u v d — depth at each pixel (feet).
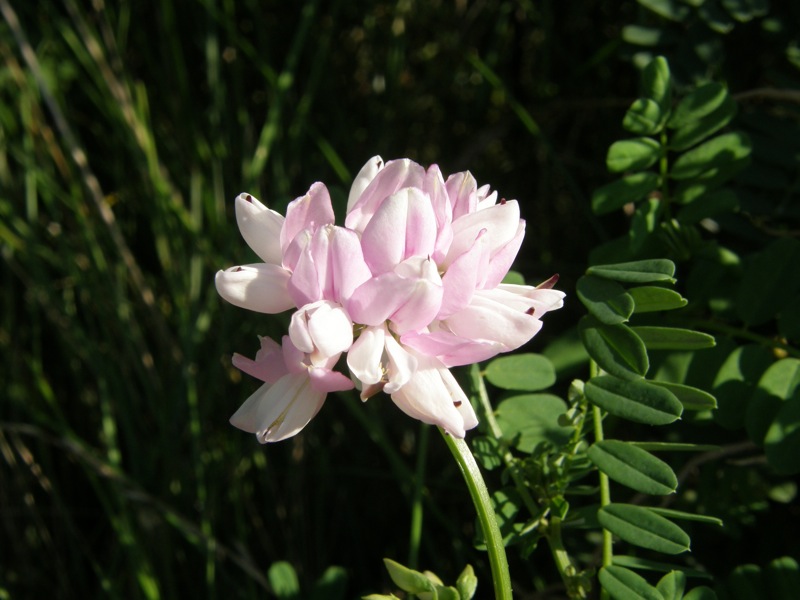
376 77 0.75
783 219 0.55
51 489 0.67
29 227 0.70
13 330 0.71
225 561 0.65
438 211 0.34
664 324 0.49
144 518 0.63
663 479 0.37
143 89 0.73
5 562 0.68
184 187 0.72
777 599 0.43
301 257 0.32
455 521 0.65
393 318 0.32
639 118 0.46
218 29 0.75
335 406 0.69
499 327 0.33
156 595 0.60
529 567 0.59
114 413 0.68
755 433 0.43
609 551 0.41
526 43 0.74
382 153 0.74
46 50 0.74
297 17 0.75
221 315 0.67
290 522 0.67
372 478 0.69
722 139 0.46
